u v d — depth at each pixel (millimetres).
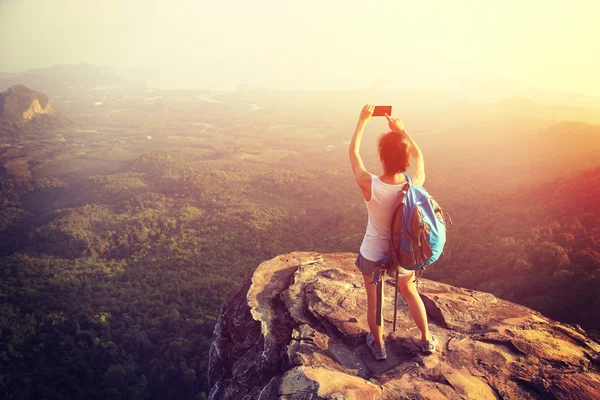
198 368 52688
